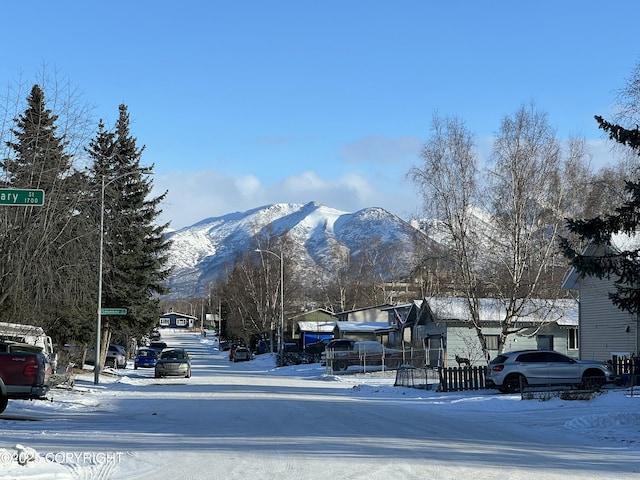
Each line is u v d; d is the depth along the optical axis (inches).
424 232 1648.6
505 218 1589.6
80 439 590.6
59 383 1180.5
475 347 1988.2
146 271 1886.1
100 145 1902.1
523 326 1723.7
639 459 522.3
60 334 1610.5
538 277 1574.8
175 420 773.3
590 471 464.8
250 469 453.1
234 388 1407.5
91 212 1348.4
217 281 6712.6
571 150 1616.6
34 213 1160.2
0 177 1154.7
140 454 510.0
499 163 1590.8
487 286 1644.9
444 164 1603.1
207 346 5615.2
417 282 2581.2
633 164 1529.3
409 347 2541.8
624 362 1261.1
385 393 1293.1
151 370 2518.5
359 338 3068.4
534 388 1128.8
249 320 3944.4
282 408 930.7
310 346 3100.4
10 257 1138.7
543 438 647.1
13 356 767.7
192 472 441.1
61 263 1245.7
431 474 441.7
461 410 946.7
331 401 1076.5
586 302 1545.3
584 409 890.1
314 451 533.6
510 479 429.4
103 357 1879.9
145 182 1911.9
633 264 820.0
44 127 1208.8
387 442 591.5
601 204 1684.3
